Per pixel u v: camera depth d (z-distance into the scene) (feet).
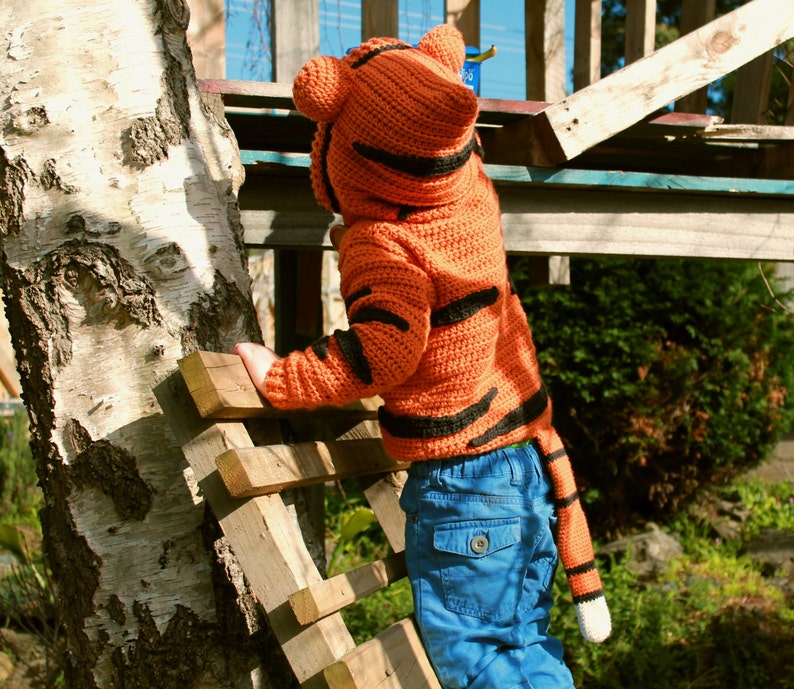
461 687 6.74
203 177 7.25
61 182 6.82
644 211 10.43
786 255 11.02
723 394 21.49
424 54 7.02
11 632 15.17
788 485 25.25
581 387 20.88
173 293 6.89
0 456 24.35
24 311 6.86
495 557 6.75
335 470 7.06
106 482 6.77
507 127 10.04
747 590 18.40
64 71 6.93
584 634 7.07
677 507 22.71
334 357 6.17
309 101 6.53
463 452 6.75
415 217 6.60
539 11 12.72
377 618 15.83
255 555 5.91
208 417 5.97
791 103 12.49
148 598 6.73
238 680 6.79
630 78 9.52
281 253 14.73
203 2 10.15
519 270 21.36
